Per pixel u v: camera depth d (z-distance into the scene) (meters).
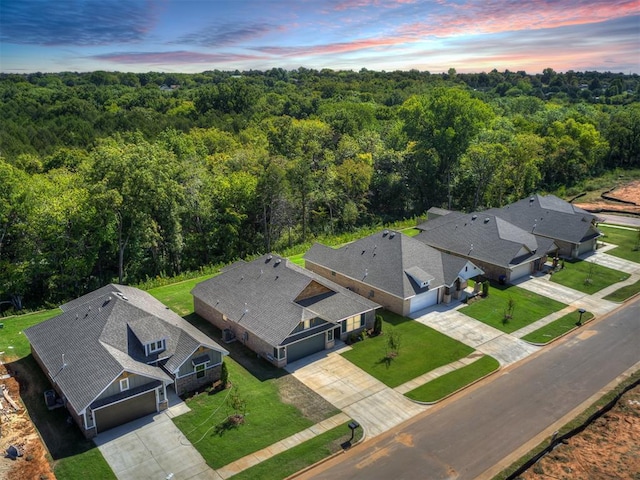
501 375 34.50
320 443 27.45
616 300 46.97
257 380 33.62
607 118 119.56
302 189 69.94
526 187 90.56
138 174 51.19
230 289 41.91
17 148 84.62
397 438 27.98
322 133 93.94
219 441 27.62
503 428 28.86
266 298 39.09
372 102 140.00
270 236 69.88
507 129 93.06
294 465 25.78
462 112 82.38
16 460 26.09
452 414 30.16
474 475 25.19
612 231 68.19
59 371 30.41
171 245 59.09
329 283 42.38
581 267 55.16
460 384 33.25
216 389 32.44
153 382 29.95
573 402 31.41
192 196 61.44
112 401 28.17
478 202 86.19
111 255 57.91
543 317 43.25
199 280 54.28
